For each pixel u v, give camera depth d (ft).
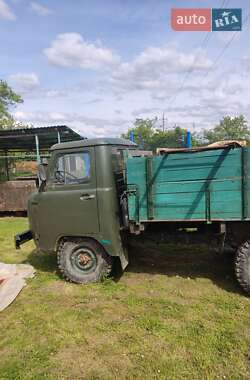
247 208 11.10
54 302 12.53
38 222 14.58
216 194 11.44
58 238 14.21
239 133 122.93
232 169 11.14
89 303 12.33
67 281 14.60
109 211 13.09
